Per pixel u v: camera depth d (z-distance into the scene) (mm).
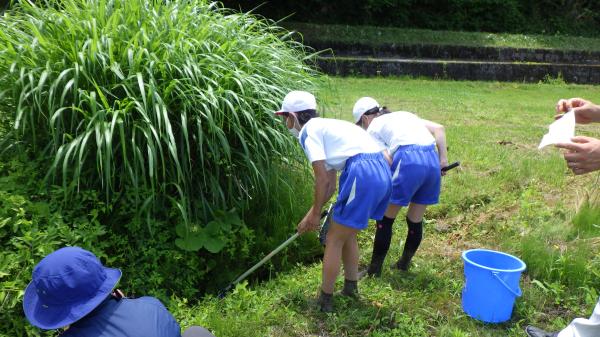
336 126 3172
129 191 3498
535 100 12391
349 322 3188
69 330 1888
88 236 3275
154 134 3242
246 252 3947
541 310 3371
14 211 3229
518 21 20688
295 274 3908
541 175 5793
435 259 4062
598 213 4406
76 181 3355
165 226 3711
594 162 2369
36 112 3572
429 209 4855
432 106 10523
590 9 22078
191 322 3199
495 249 4148
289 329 3135
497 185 5410
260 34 4793
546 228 4336
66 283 1846
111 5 3992
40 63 3629
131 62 3463
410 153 3508
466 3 20125
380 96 11469
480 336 3068
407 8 19734
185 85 3625
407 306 3346
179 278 3668
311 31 16594
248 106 3719
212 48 4023
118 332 1877
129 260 3525
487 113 9938
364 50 16453
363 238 4430
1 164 3498
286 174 4281
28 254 3041
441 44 16922
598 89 15078
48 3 4008
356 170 3062
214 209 3867
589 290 3473
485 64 15492
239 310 3338
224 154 3805
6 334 2957
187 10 4156
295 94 3318
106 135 3180
